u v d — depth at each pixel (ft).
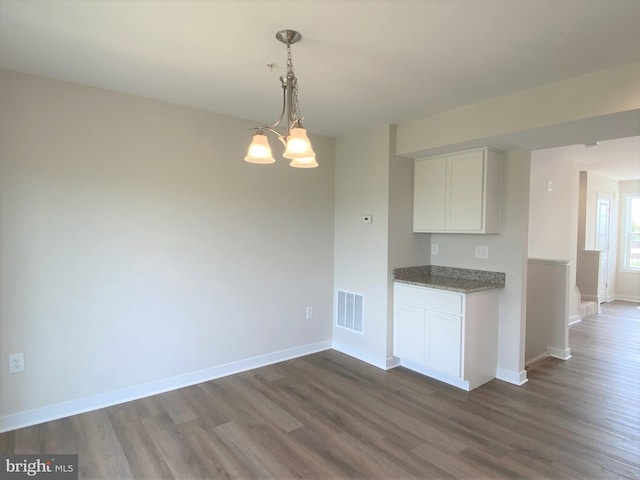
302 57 7.50
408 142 11.81
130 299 9.92
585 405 9.87
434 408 9.67
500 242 11.53
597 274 21.09
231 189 11.54
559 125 8.70
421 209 12.51
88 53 7.45
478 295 10.79
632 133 9.35
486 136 9.83
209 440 8.18
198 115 10.82
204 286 11.14
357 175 13.16
